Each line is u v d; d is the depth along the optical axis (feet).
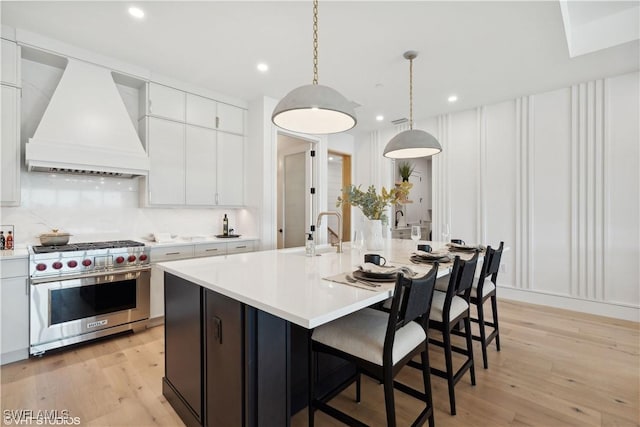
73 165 8.76
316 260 7.07
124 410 5.93
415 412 5.91
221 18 7.71
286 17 7.64
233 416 4.39
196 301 5.28
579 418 5.74
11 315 7.57
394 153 10.36
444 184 15.12
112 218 10.80
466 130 14.48
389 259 7.28
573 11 8.72
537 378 7.12
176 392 5.86
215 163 12.51
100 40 8.77
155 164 10.84
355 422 4.57
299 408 5.85
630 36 8.59
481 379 7.07
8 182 8.14
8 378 6.98
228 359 4.48
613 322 10.63
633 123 10.71
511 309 12.03
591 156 11.46
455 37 8.47
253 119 13.37
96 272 8.79
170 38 8.65
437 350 8.57
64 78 8.93
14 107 8.23
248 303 4.03
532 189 12.73
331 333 4.79
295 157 16.33
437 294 6.84
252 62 9.98
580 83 11.57
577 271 11.79
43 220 9.48
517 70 10.47
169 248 10.43
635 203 10.71
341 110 5.54
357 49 9.12
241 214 14.01
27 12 7.50
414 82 11.43
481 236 13.98
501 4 7.10
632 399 6.32
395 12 7.40
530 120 12.73
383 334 4.58
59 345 8.16
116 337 9.28
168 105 11.14
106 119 9.53
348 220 19.45
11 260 7.57
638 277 10.69
